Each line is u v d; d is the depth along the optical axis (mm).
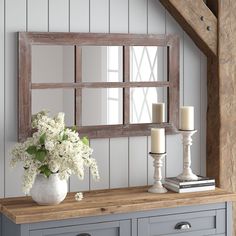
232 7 5336
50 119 4660
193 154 5414
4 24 4793
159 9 5223
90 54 5012
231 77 5352
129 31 5137
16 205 4633
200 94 5410
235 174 5398
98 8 5035
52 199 4598
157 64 5227
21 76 4816
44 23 4895
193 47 5359
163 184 5156
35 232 4453
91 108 5035
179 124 5305
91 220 4594
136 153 5211
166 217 4801
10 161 4648
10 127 4840
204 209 4918
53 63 4910
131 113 5148
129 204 4676
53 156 4520
